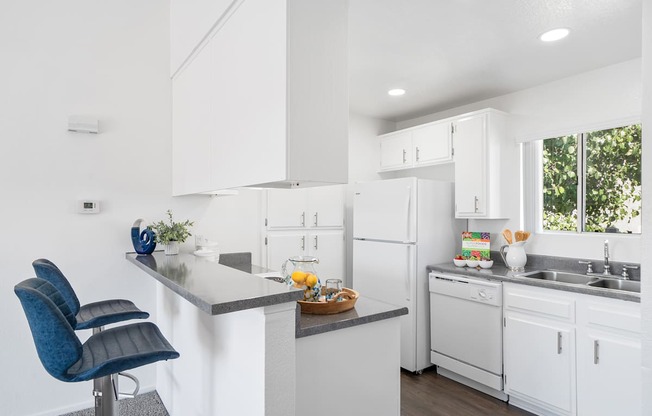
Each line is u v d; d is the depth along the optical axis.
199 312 1.93
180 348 2.22
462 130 3.31
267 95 1.49
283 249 3.54
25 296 1.15
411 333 3.19
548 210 3.16
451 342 3.06
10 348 2.23
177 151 2.66
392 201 3.33
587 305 2.29
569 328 2.37
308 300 1.71
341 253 3.96
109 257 2.53
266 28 1.50
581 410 2.30
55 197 2.36
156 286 2.69
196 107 2.28
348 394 1.59
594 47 2.45
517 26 2.20
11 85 2.24
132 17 2.62
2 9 2.22
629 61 2.64
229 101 1.83
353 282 3.68
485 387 2.89
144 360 1.36
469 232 3.27
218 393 1.69
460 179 3.32
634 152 2.69
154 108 2.70
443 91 3.32
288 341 1.35
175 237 2.54
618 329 2.16
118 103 2.56
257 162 1.56
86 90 2.46
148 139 2.67
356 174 4.13
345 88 1.54
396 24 2.19
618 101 2.69
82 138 2.44
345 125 1.53
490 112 3.14
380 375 1.69
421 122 4.20
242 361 1.46
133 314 1.89
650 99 1.16
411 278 3.18
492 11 2.04
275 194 3.47
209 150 2.08
